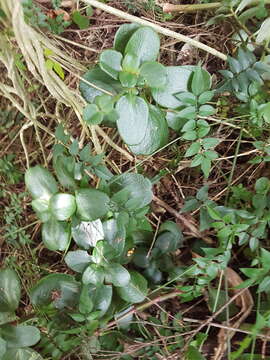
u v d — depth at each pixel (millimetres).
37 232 535
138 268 474
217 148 495
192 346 422
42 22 460
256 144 437
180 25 515
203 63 517
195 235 492
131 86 406
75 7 524
